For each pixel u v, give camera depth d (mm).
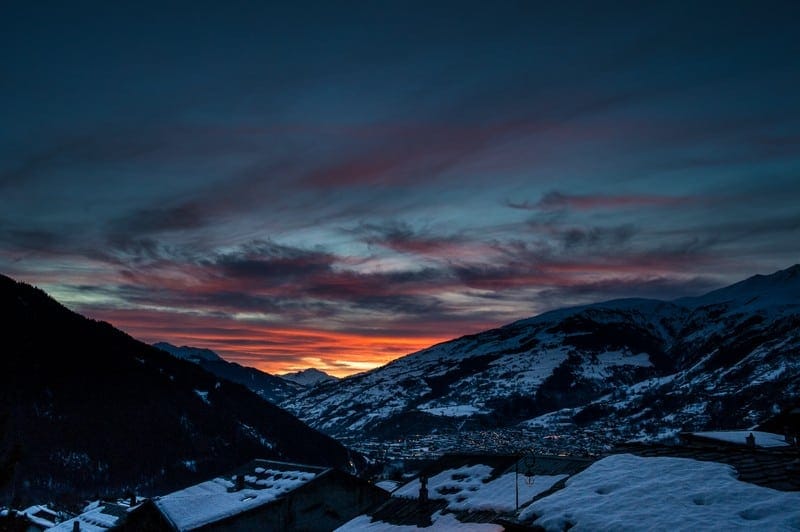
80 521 54281
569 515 17875
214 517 37312
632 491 18219
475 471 29797
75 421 116812
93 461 107562
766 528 14570
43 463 99312
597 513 17484
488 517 23953
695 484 17828
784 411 32969
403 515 28688
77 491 96312
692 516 15891
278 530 38000
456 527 24219
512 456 29547
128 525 42719
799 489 16562
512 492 25250
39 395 119812
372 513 31531
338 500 39812
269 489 41281
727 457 19984
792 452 19922
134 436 120750
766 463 18781
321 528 38938
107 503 61625
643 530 15891
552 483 24438
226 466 124750
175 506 40625
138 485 106938
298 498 38875
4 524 22250
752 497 16359
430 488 30047
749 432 31297
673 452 21766
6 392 114875
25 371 125062
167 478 112938
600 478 20156
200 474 118812
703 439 30062
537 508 19156
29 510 66688
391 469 63562
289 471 44844
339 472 40281
